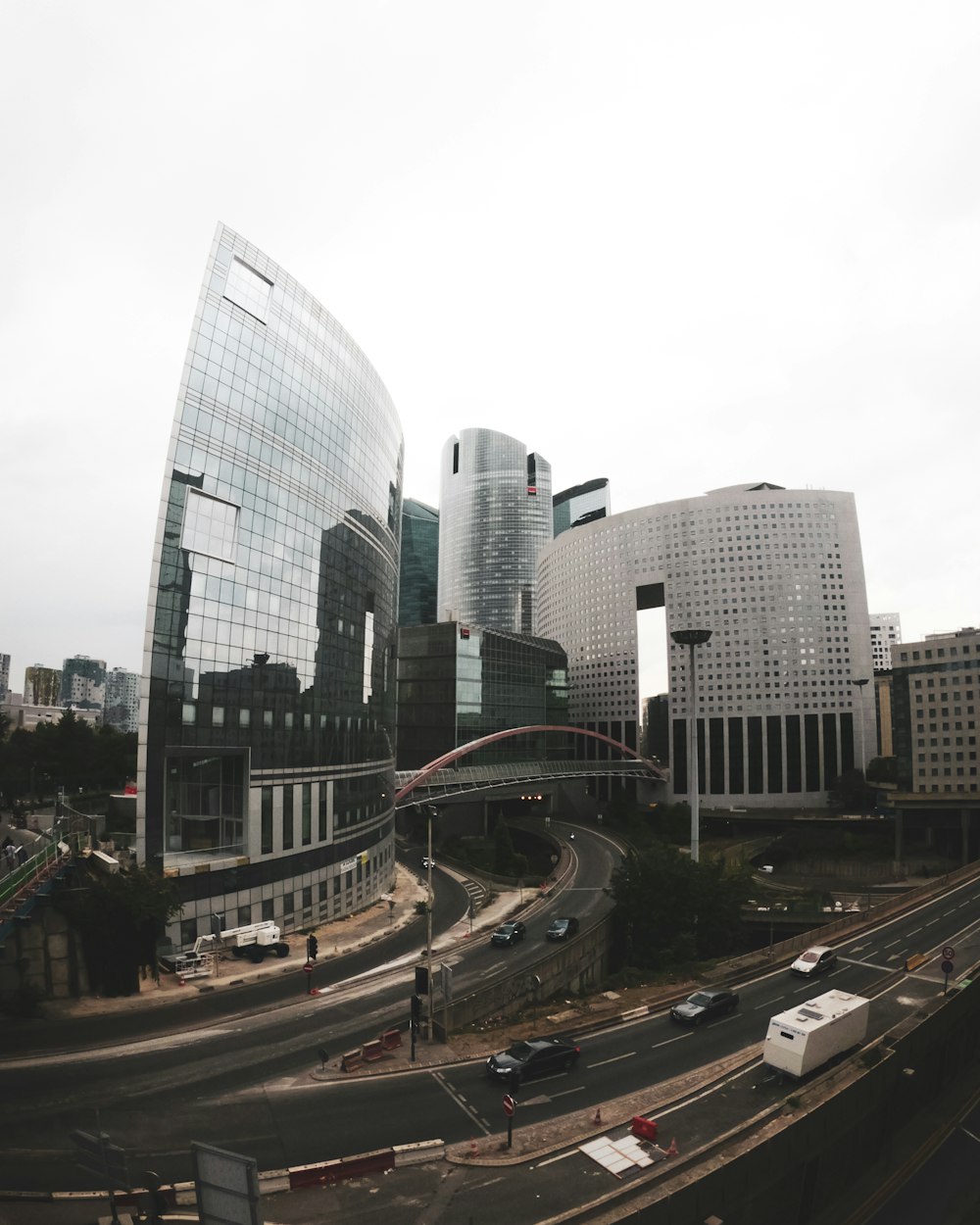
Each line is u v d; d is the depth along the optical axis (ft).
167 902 138.62
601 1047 118.52
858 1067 108.06
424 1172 79.30
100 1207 69.51
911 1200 94.94
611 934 196.75
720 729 542.98
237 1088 98.78
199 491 169.78
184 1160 79.56
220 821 178.19
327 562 222.89
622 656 606.14
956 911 216.74
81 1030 117.60
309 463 213.25
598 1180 77.82
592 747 628.28
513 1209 72.49
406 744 443.73
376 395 265.95
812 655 539.70
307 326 214.48
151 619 156.66
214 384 175.52
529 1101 97.50
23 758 268.21
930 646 409.08
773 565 550.77
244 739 179.93
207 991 141.08
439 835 393.50
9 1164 76.64
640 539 603.26
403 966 162.40
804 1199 86.48
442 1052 113.39
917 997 144.66
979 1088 128.06
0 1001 122.11
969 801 386.32
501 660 474.49
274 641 193.57
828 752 529.45
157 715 156.87
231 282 183.42
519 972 150.30
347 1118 91.20
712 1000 134.00
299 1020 125.90
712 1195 72.23
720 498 568.41
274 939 168.76
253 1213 34.99
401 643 451.53
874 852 405.39
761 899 272.92
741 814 476.95
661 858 211.20
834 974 160.66
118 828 202.49
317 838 208.03
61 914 132.87
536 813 493.36
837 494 558.15
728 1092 100.94
